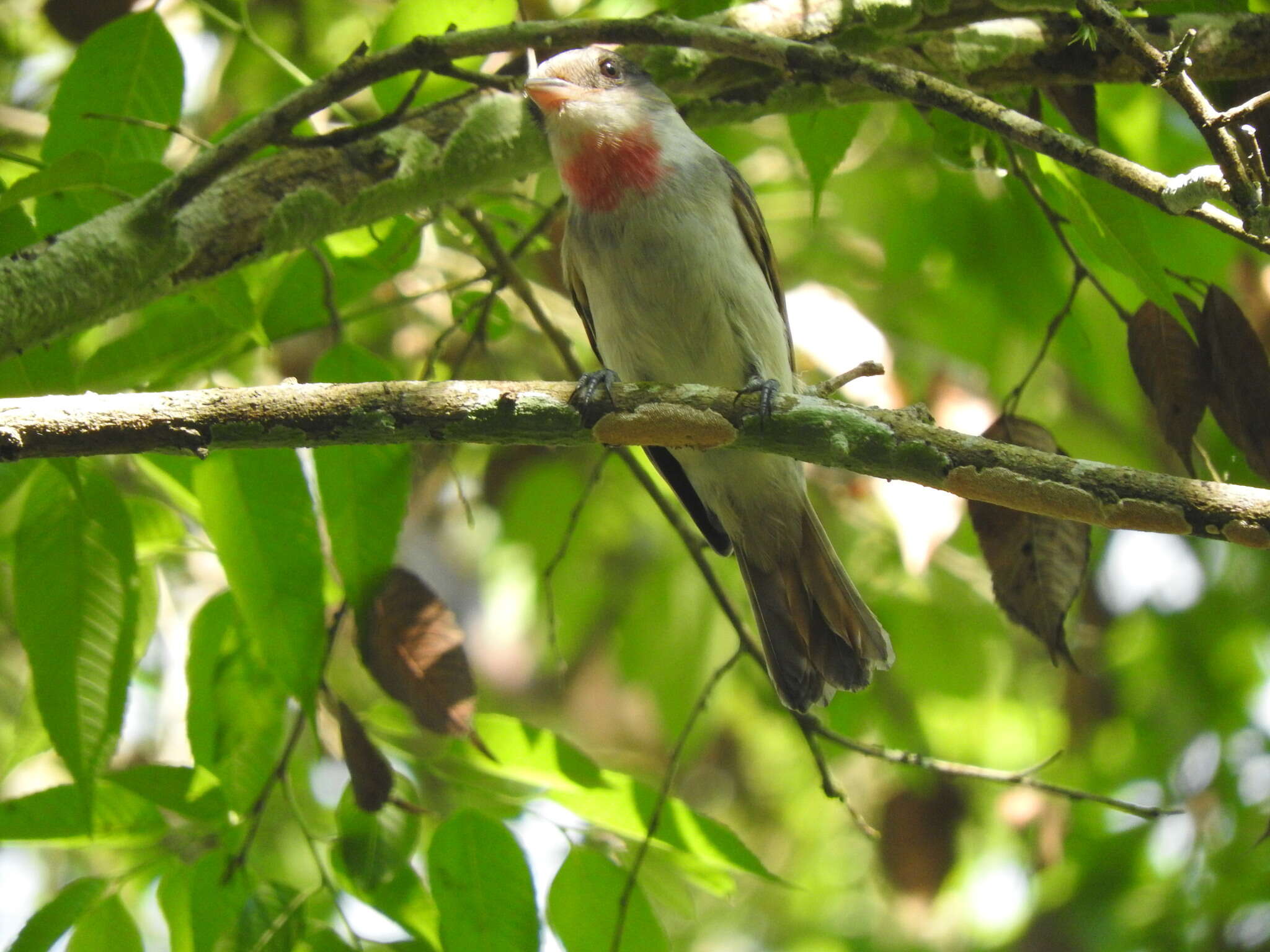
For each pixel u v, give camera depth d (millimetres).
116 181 6434
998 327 11445
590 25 5758
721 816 14922
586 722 14711
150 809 6723
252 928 6398
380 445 6090
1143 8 7465
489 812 7047
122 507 6570
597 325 7730
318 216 6488
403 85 7434
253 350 8367
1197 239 9047
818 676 7656
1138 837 11617
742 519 7945
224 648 7359
